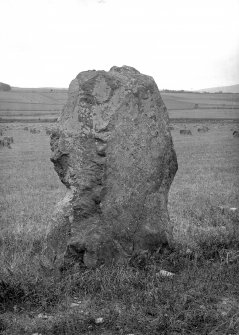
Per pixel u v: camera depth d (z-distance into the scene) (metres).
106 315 5.82
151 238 8.00
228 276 7.06
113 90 7.78
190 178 19.00
